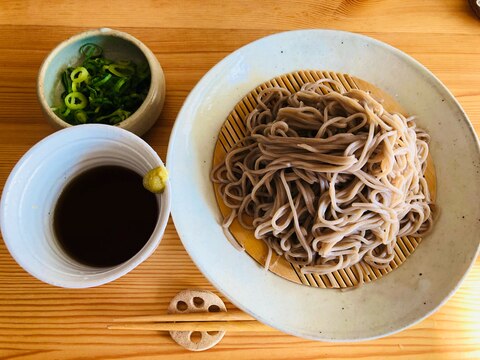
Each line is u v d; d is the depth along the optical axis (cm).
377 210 26
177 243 27
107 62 29
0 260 26
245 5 34
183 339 25
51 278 19
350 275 27
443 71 33
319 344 25
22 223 20
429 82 30
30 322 25
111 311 25
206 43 33
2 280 26
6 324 25
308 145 26
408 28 34
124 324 25
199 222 26
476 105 32
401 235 28
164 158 29
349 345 25
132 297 26
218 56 33
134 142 21
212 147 29
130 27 33
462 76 33
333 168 25
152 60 27
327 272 27
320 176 27
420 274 27
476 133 31
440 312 26
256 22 34
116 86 28
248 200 28
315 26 34
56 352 24
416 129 30
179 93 31
